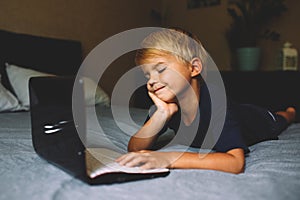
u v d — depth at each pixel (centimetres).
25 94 166
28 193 46
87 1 245
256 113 95
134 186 49
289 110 134
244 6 234
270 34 238
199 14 282
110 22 263
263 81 208
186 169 58
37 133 69
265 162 64
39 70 205
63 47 221
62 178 52
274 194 45
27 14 211
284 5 231
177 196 45
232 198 44
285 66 218
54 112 60
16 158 66
